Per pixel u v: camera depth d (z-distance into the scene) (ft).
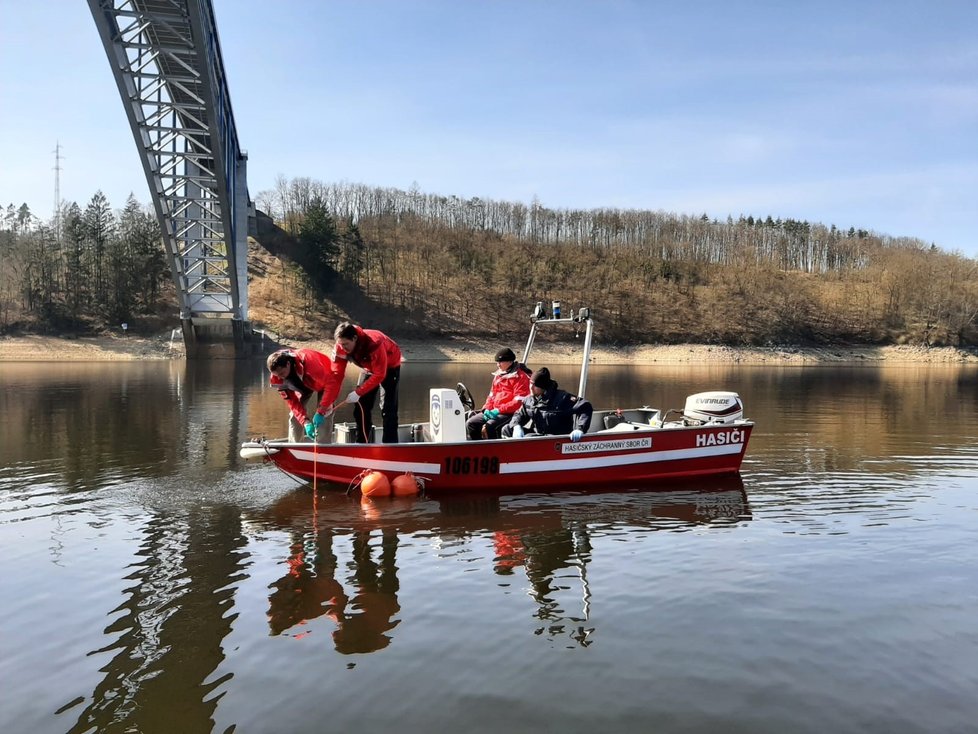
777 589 15.96
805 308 232.94
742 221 388.98
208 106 88.58
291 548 18.90
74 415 48.16
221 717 10.60
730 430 29.14
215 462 30.73
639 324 218.59
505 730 10.25
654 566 17.57
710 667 12.19
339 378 24.57
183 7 76.07
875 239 360.89
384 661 12.40
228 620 14.17
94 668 12.15
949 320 215.10
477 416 29.17
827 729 10.31
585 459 26.99
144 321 179.73
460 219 318.24
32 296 174.70
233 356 148.15
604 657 12.55
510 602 15.15
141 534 20.07
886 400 68.08
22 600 15.14
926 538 20.07
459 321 215.10
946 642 13.23
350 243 230.07
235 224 133.80
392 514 22.65
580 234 321.52
